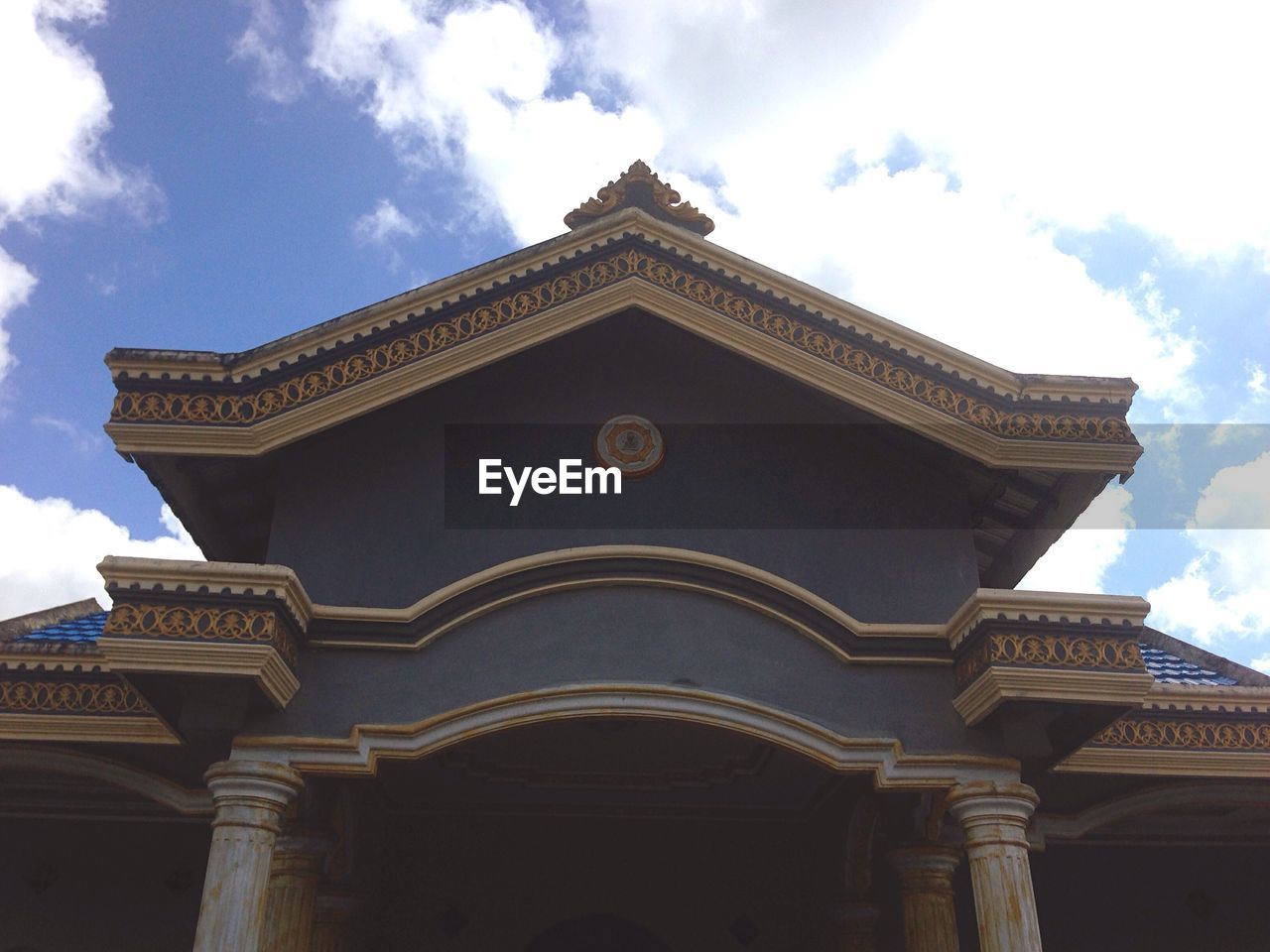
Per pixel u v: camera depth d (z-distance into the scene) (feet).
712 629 26.09
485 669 25.21
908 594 27.22
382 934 37.29
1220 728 28.50
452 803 38.47
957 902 38.24
